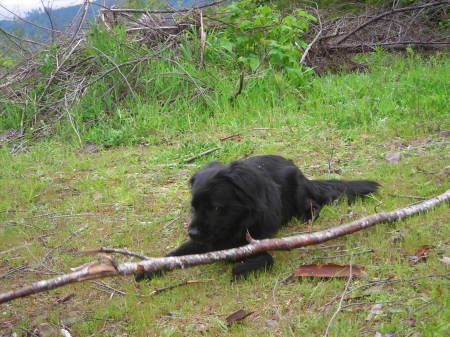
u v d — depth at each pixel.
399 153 4.73
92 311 3.33
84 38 7.13
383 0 9.14
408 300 3.01
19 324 3.28
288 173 3.95
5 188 4.88
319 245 3.58
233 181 3.42
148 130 5.84
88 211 4.41
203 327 3.08
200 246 3.60
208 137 5.54
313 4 9.69
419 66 7.11
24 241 4.09
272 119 5.74
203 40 6.75
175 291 3.38
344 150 4.98
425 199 3.94
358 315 2.99
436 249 3.38
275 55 6.70
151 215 4.26
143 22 7.49
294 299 3.17
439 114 5.48
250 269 3.39
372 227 3.66
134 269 3.01
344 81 6.74
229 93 6.29
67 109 6.04
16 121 6.41
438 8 8.88
